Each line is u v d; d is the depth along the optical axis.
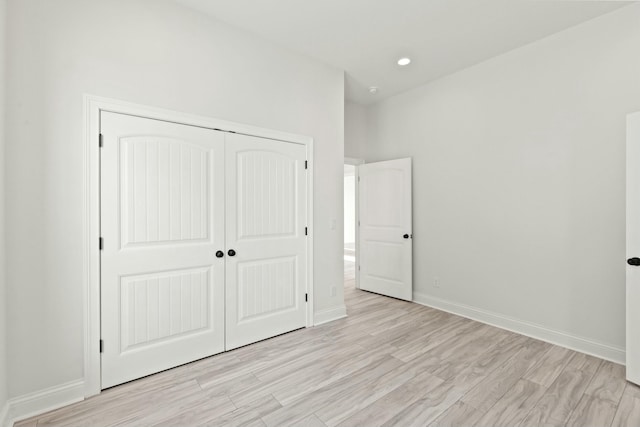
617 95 2.26
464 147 3.26
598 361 2.27
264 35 2.62
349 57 3.01
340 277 3.25
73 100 1.80
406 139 3.88
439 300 3.53
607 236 2.31
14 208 1.63
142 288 2.06
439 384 1.96
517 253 2.85
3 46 1.57
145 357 2.07
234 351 2.45
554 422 1.60
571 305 2.51
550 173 2.62
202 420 1.63
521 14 2.33
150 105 2.07
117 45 1.95
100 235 1.90
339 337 2.72
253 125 2.59
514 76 2.85
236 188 2.50
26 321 1.66
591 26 2.38
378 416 1.66
